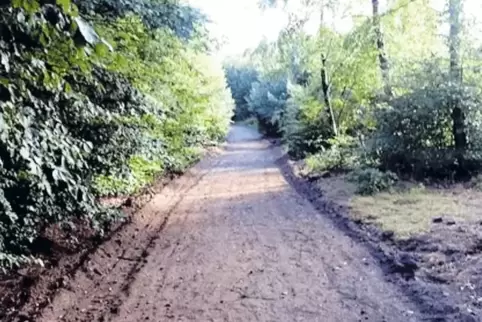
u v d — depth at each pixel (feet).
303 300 16.48
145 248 25.20
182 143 58.85
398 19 45.85
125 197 36.11
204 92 74.69
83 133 22.50
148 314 15.85
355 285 17.66
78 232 24.57
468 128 37.52
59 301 16.65
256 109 148.56
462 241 21.02
